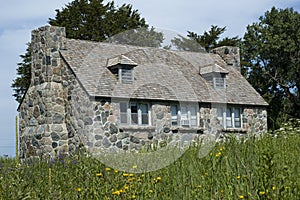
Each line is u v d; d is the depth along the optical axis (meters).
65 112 22.64
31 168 10.59
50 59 22.94
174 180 8.08
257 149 9.60
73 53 23.22
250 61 44.16
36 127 23.02
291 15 42.75
